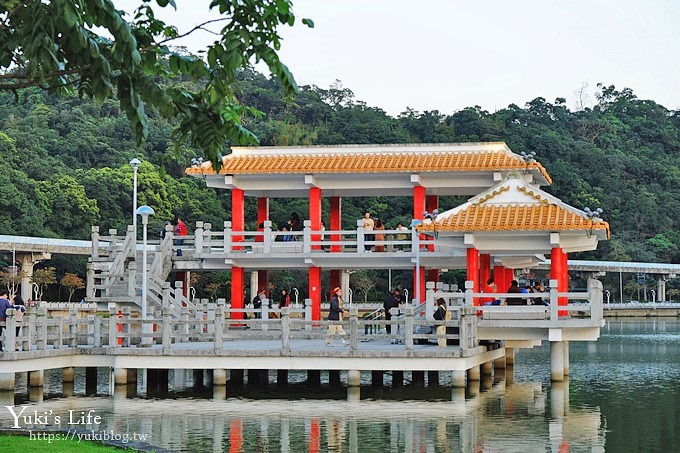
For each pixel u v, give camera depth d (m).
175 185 89.88
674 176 141.62
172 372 41.03
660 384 37.84
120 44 13.99
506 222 34.75
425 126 118.56
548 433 25.53
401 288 86.50
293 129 109.19
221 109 15.24
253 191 46.03
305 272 83.75
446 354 30.89
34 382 32.06
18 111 102.19
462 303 36.00
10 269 68.56
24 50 13.52
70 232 83.25
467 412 29.05
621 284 116.31
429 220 35.81
